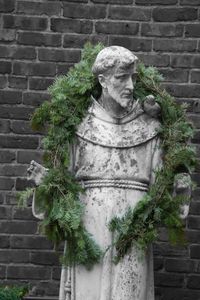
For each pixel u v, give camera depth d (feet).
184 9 35.19
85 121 29.04
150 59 35.22
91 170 28.86
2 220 35.22
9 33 35.29
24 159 35.29
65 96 29.04
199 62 35.24
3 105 35.32
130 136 28.89
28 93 35.35
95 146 28.89
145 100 29.04
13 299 32.71
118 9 35.19
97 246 28.60
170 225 28.89
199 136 34.94
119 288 28.50
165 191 28.68
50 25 35.29
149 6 35.22
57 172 28.78
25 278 35.19
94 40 35.19
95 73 28.78
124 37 35.22
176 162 28.78
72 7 35.29
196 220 34.99
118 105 28.71
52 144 29.01
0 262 35.19
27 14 35.29
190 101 35.14
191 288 35.01
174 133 29.07
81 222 28.76
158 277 35.01
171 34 35.22
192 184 28.94
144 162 28.99
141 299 28.68
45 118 29.40
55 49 35.32
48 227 28.89
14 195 35.24
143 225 28.66
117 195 28.71
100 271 28.73
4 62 35.32
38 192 28.84
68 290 29.17
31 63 35.32
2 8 35.29
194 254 35.04
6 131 35.24
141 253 28.55
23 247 35.22
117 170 28.76
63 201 28.60
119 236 28.55
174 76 35.22
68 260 28.84
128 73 28.40
